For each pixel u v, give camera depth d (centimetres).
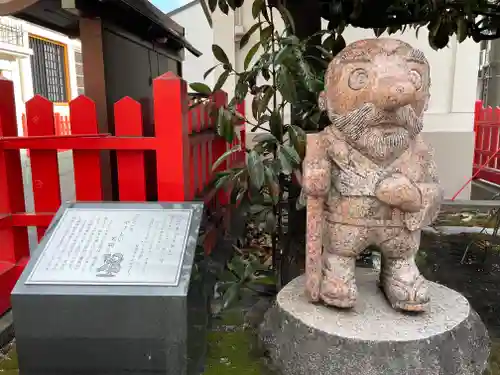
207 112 281
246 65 233
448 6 256
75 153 225
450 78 452
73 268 163
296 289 184
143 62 336
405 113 149
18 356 162
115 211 186
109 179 246
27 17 258
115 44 274
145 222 180
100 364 161
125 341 158
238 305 230
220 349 195
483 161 532
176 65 454
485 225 373
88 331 158
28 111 227
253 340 198
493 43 847
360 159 155
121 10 276
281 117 226
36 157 233
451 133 455
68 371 163
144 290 155
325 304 167
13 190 235
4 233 233
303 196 177
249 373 176
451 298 175
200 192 258
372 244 164
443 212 433
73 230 178
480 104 551
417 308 157
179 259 166
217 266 248
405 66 148
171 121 204
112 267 163
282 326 165
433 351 145
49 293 156
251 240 337
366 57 148
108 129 258
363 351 144
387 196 150
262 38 233
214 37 472
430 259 297
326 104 164
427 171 158
